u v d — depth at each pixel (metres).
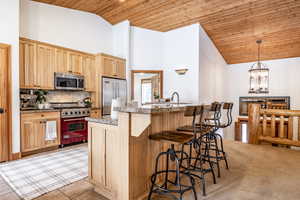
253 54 6.23
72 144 3.97
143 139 1.84
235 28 4.76
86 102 4.46
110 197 1.84
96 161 1.97
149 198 1.76
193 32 4.69
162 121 2.15
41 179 2.27
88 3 4.20
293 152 3.42
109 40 5.33
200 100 4.66
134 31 5.19
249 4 3.78
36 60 3.51
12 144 2.96
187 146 2.71
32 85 3.44
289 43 5.25
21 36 3.53
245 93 6.97
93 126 1.99
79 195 1.92
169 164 2.25
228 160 3.00
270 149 3.62
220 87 6.44
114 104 1.92
